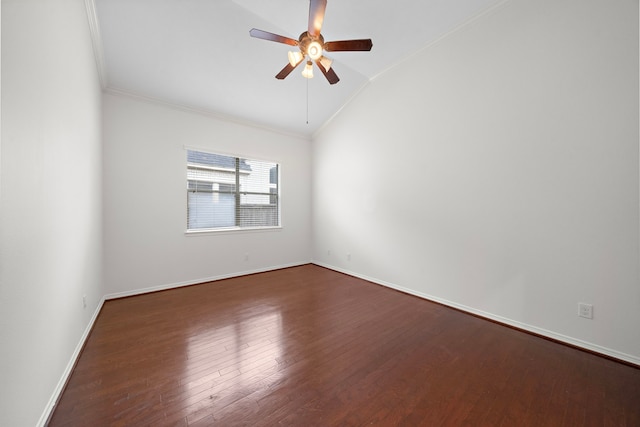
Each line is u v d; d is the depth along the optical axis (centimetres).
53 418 133
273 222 476
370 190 394
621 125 186
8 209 98
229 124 406
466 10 255
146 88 317
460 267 284
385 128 367
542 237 225
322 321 255
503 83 246
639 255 181
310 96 396
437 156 304
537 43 224
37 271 123
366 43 217
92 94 241
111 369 175
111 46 258
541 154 224
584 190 203
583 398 151
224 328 238
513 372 176
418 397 151
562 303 215
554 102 216
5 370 96
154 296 322
